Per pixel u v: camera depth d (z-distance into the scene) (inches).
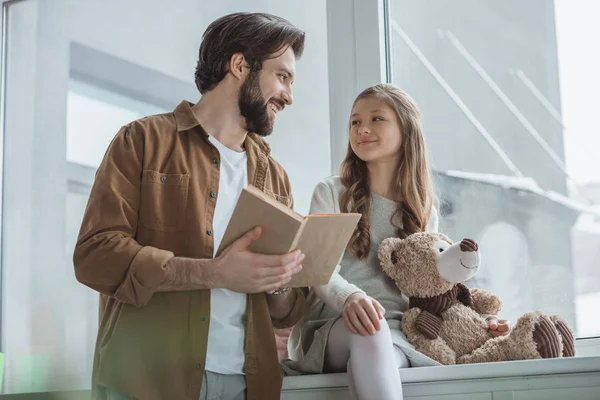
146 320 53.2
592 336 69.4
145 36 92.7
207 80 61.1
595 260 69.9
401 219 66.2
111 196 54.3
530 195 72.6
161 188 55.9
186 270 51.2
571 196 71.3
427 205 67.2
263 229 50.9
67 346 93.2
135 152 56.2
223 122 60.2
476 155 75.0
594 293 69.6
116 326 53.3
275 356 57.1
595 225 70.2
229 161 59.5
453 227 74.8
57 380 92.7
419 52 78.3
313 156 78.5
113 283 52.2
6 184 99.9
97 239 52.8
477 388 57.6
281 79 61.2
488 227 73.7
